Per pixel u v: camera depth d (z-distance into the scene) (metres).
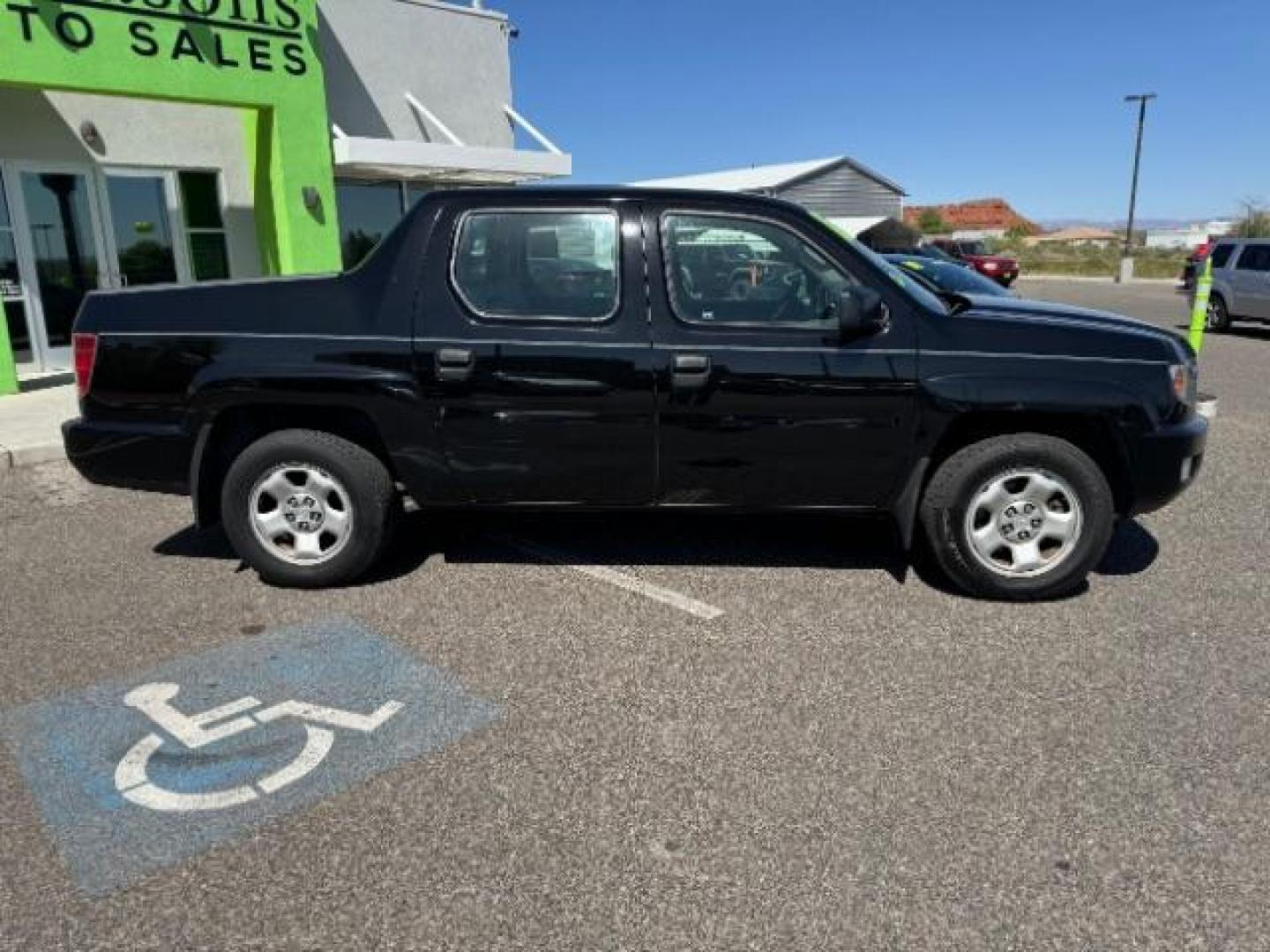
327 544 4.66
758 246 4.32
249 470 4.54
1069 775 3.05
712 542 5.36
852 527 5.61
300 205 11.77
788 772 3.07
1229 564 5.01
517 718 3.42
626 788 2.99
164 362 4.45
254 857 2.68
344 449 4.50
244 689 3.65
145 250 12.08
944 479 4.34
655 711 3.47
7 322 10.01
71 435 4.61
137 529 5.75
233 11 10.74
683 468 4.39
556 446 4.39
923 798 2.93
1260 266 17.64
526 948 2.34
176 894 2.53
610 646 4.02
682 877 2.59
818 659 3.88
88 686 3.69
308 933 2.39
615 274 4.32
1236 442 8.23
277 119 11.39
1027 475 4.32
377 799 2.94
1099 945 2.34
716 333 4.27
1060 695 3.57
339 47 14.09
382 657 3.93
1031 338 4.27
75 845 2.72
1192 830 2.77
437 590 4.67
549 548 5.27
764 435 4.31
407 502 4.89
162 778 3.05
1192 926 2.40
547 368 4.29
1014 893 2.52
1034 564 4.41
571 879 2.58
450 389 4.34
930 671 3.78
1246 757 3.15
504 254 4.36
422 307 4.36
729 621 4.28
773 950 2.33
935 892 2.53
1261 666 3.80
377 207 15.33
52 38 9.42
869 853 2.68
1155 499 4.36
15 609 4.47
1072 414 4.25
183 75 10.45
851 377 4.23
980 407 4.21
